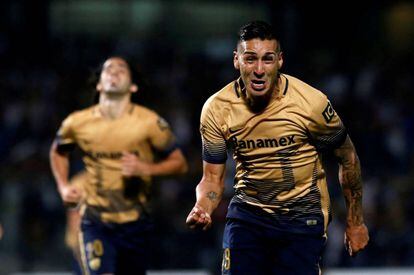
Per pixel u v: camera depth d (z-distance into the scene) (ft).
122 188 34.37
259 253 25.39
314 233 25.08
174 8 86.89
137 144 34.71
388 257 59.52
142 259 35.06
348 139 25.12
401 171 68.95
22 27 84.43
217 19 87.66
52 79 78.84
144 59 83.61
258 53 23.38
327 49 89.20
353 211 25.70
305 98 24.27
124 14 86.33
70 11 85.40
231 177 58.80
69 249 55.01
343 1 89.56
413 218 62.39
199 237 56.59
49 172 59.52
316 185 25.09
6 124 70.79
